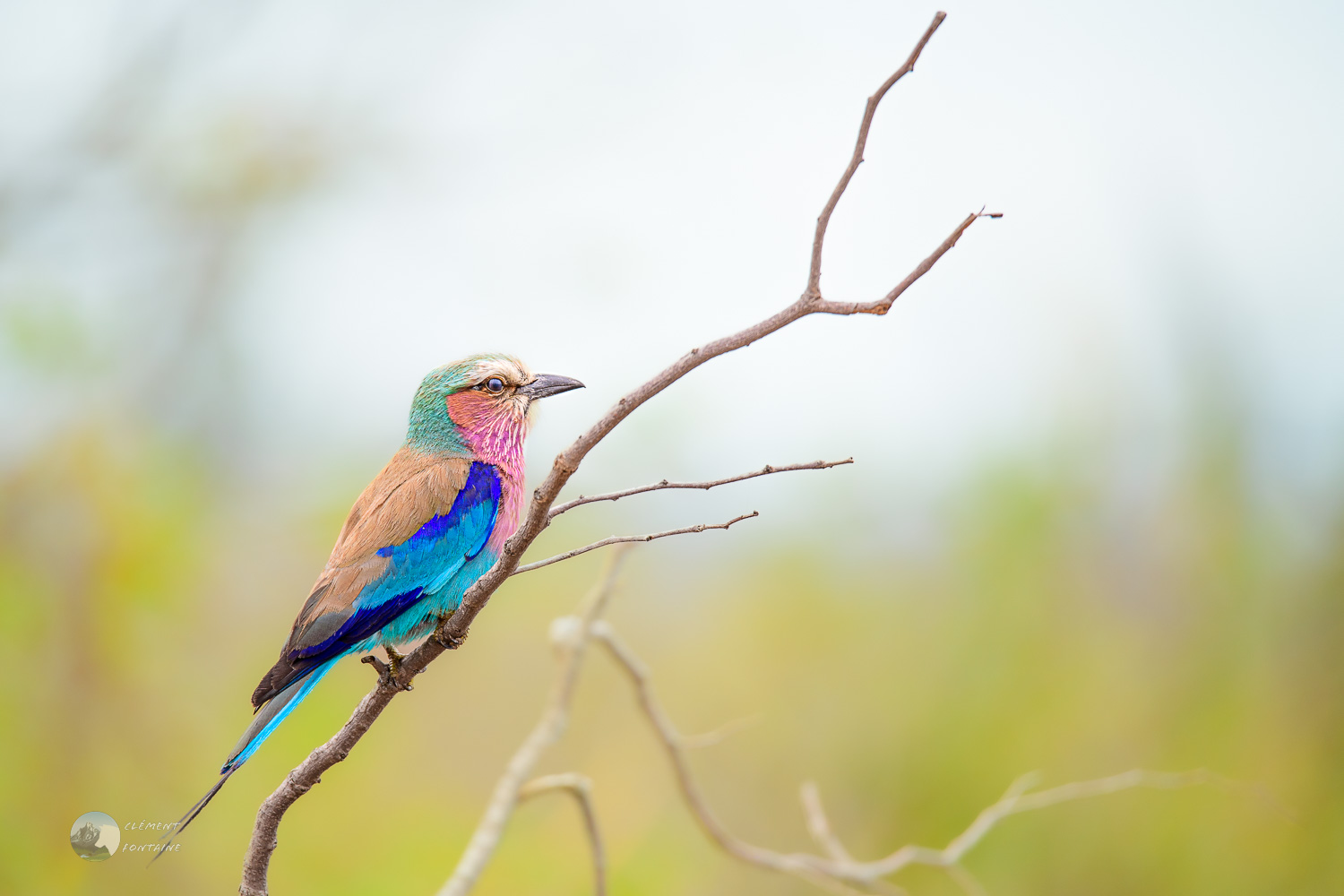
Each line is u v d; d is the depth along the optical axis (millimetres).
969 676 15016
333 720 13727
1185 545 15094
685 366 4988
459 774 14594
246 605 14117
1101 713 14477
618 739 14938
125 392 13992
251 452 15320
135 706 12695
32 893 11688
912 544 16641
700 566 17500
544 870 13281
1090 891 13672
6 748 12000
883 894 10633
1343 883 13172
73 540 12781
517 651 15609
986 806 14227
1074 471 15703
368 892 12719
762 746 15094
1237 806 13586
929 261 4641
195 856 12594
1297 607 14492
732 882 14094
